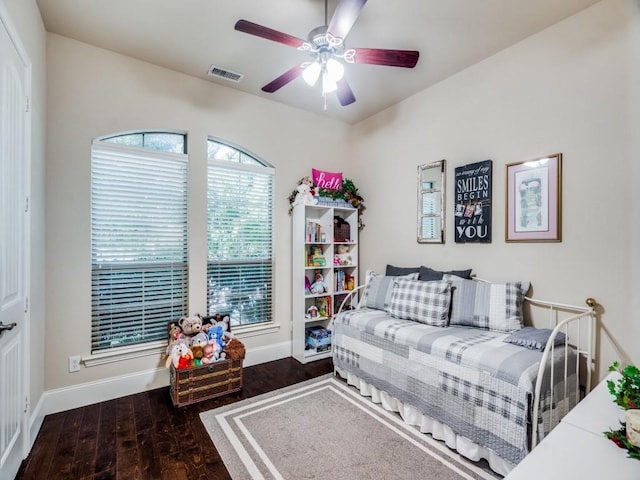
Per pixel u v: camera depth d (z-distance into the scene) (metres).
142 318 2.64
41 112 2.11
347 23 1.58
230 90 3.09
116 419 2.15
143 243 2.66
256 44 2.43
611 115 1.93
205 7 2.03
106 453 1.79
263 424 2.09
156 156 2.71
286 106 3.48
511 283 2.33
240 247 3.20
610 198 1.94
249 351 3.18
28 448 1.78
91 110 2.41
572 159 2.10
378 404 2.37
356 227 3.73
